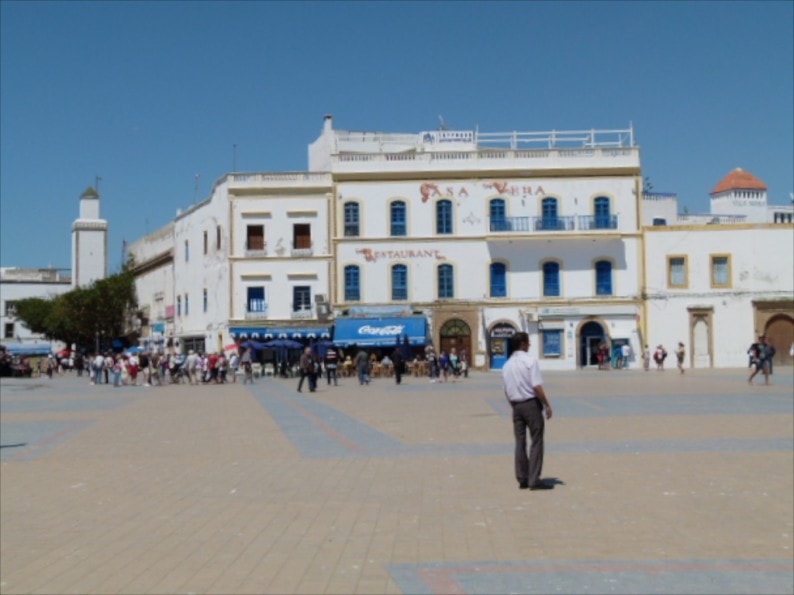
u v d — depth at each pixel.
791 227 61.59
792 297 61.19
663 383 42.09
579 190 62.53
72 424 26.14
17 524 11.73
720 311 61.72
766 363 39.19
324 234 63.34
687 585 8.35
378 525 11.10
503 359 62.47
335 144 69.50
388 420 24.97
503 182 62.66
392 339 60.81
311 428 23.19
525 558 9.41
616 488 13.26
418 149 67.38
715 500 12.27
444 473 14.95
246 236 63.66
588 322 62.16
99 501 13.30
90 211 102.19
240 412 29.38
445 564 9.20
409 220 62.84
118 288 86.12
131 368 54.59
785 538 10.15
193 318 70.69
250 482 14.59
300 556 9.66
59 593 8.48
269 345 58.28
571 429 21.31
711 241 61.94
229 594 8.30
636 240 62.19
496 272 62.75
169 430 23.72
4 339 108.94
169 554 9.90
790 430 20.39
